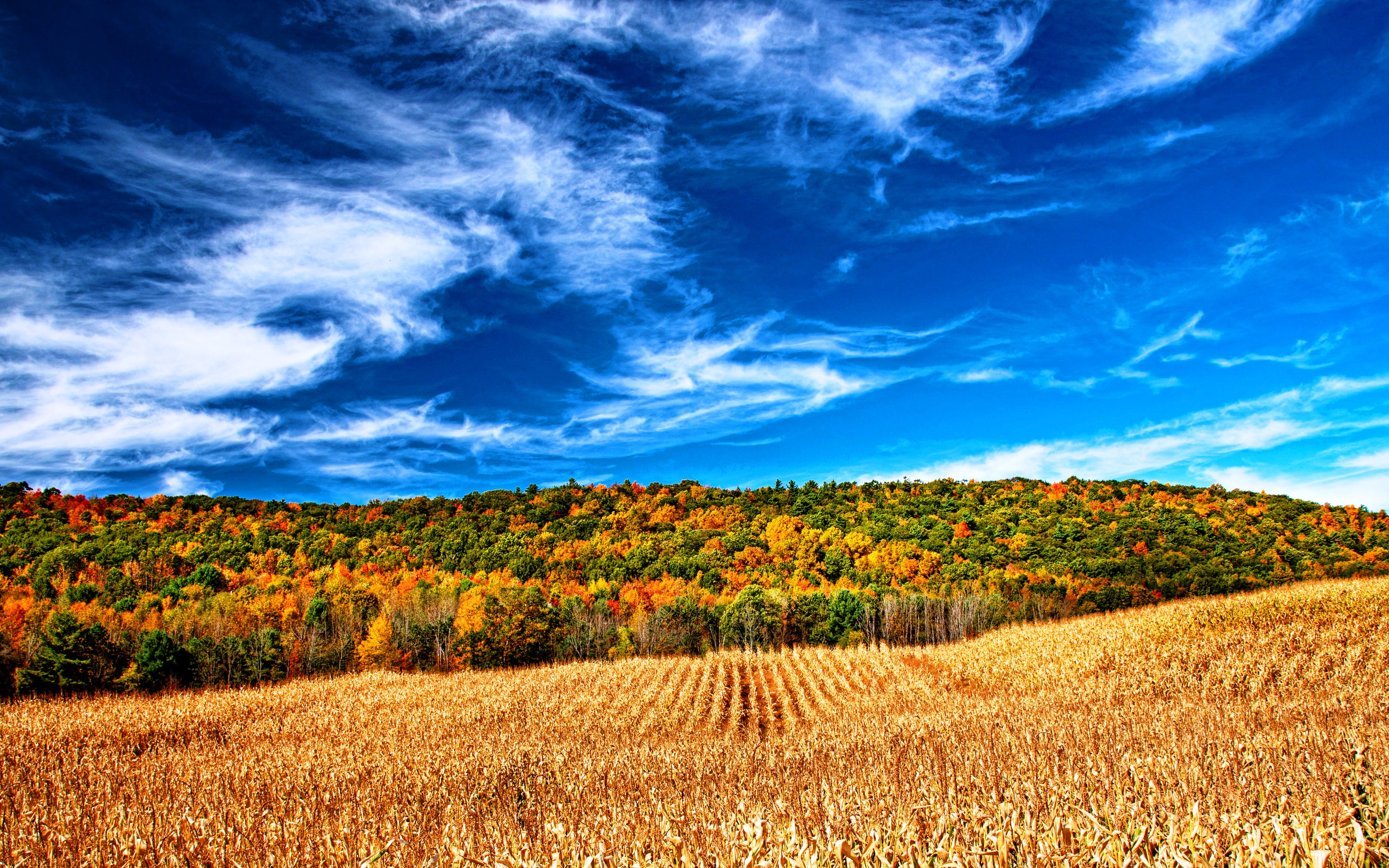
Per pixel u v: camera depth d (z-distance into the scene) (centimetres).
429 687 4069
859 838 786
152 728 2969
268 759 2186
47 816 1383
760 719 3250
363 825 1245
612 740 2675
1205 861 685
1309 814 754
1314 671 2675
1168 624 3606
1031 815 827
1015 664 3516
